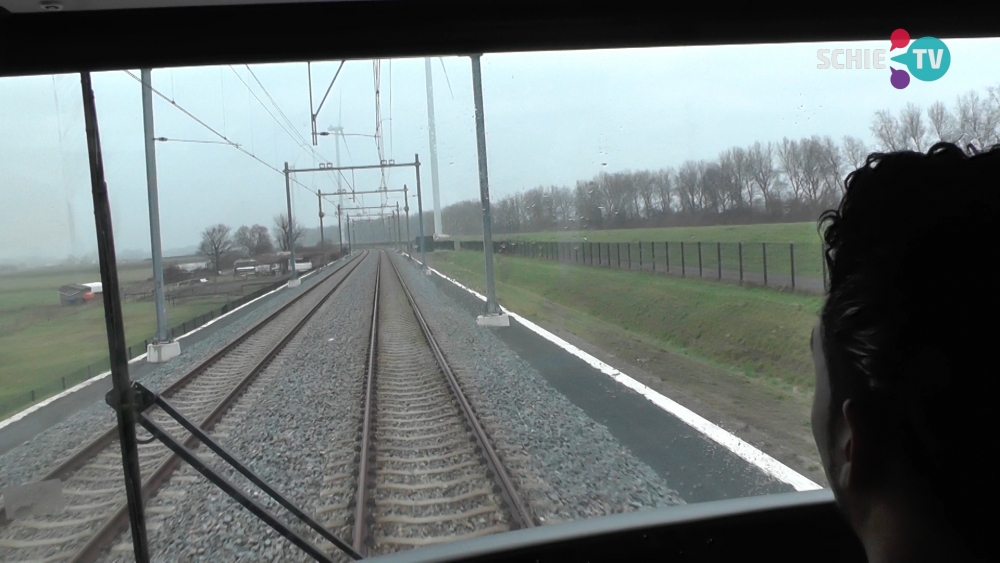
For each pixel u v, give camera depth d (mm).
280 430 6645
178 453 2650
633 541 2420
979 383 675
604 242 19625
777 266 11047
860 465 802
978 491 683
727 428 6113
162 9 2400
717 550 2428
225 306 18203
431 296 22469
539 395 7953
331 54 2469
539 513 4277
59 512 4590
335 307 20016
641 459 5324
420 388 8617
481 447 5770
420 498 4633
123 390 2576
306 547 2734
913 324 714
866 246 787
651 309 13742
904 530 757
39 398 8133
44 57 2400
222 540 4023
